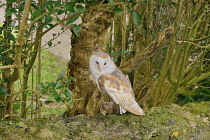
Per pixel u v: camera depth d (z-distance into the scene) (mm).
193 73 7387
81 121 5066
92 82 5711
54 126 4773
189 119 5391
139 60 5586
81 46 5574
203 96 8445
